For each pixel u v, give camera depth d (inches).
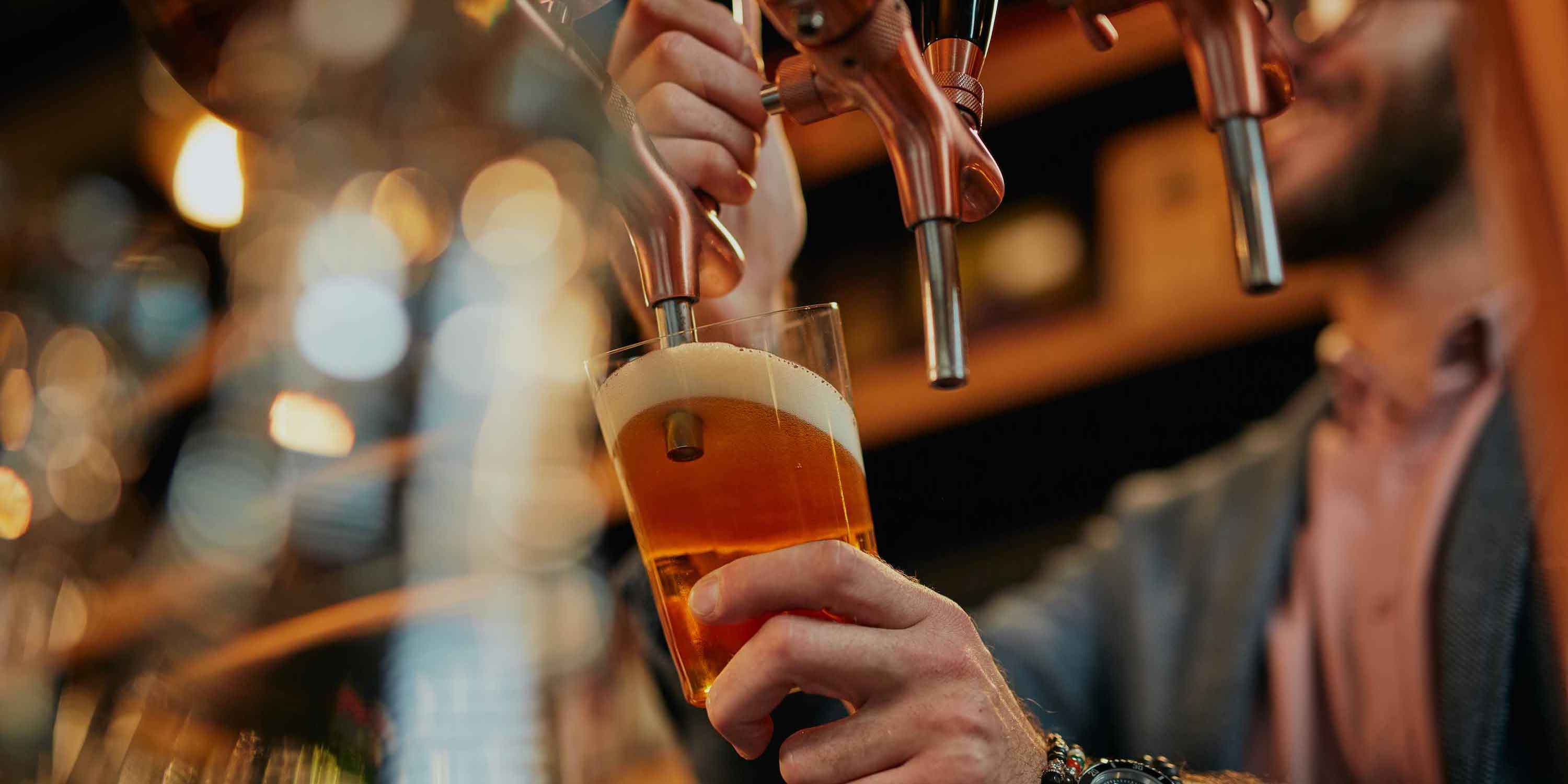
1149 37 74.5
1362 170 56.7
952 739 27.2
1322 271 61.0
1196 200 75.4
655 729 58.6
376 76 30.6
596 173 29.0
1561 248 52.7
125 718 39.9
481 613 44.5
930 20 27.5
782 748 28.4
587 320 72.4
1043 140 80.4
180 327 69.2
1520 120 53.8
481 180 67.1
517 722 42.3
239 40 30.0
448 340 56.8
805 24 21.8
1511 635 49.8
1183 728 62.1
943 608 28.4
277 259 60.4
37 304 72.4
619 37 33.6
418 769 39.0
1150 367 77.0
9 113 100.2
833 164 82.9
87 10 100.3
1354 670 57.0
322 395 49.6
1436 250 56.2
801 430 26.1
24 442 54.7
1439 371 56.6
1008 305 80.0
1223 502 66.6
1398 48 55.1
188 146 84.7
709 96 31.5
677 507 26.7
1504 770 48.8
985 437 82.8
